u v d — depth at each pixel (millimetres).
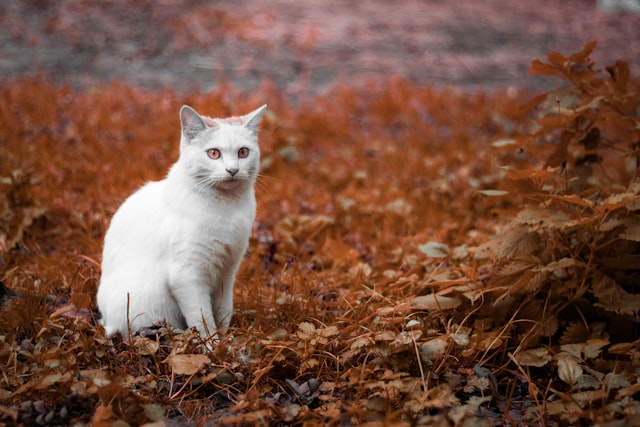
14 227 5930
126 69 12109
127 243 4371
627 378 3680
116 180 7309
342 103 10875
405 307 4031
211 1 16828
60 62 12148
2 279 4941
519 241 4273
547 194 4387
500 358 4172
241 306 4797
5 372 3637
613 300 4098
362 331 4156
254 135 4418
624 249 4348
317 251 6145
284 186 7617
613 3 18844
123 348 4117
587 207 4496
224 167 4094
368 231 6613
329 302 4758
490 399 3650
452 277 4852
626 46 14852
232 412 3594
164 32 14180
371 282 5242
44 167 7363
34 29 13703
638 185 4141
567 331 4152
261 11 16531
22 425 3324
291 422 3457
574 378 3512
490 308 4324
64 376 3426
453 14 17797
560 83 12555
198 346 3980
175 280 4152
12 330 4117
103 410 3150
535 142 9078
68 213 6488
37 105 9523
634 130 4680
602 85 4789
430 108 10805
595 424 3215
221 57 13125
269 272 5668
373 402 3438
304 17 16562
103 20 14500
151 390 3617
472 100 11219
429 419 3225
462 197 7371
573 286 4250
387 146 9219
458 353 3980
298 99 11164
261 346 3979
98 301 4520
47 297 4660
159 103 10031
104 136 8688
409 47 14742
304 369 3795
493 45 15109
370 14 17344
